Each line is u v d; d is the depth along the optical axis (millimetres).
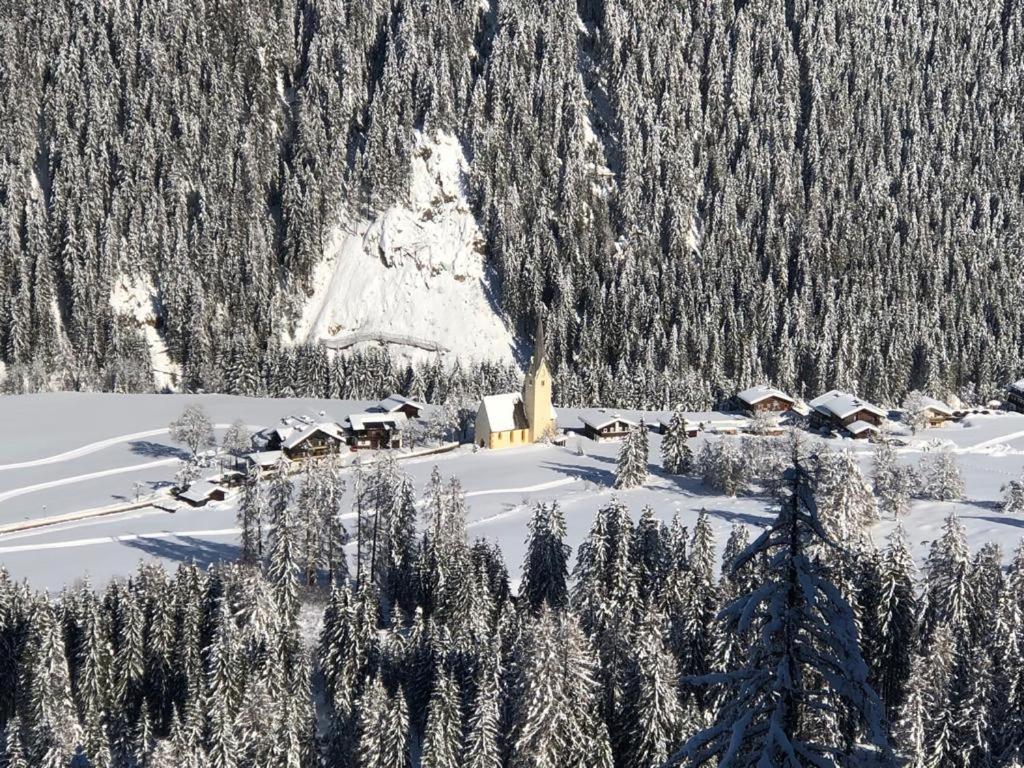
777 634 21172
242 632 96125
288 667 99375
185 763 78750
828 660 20438
